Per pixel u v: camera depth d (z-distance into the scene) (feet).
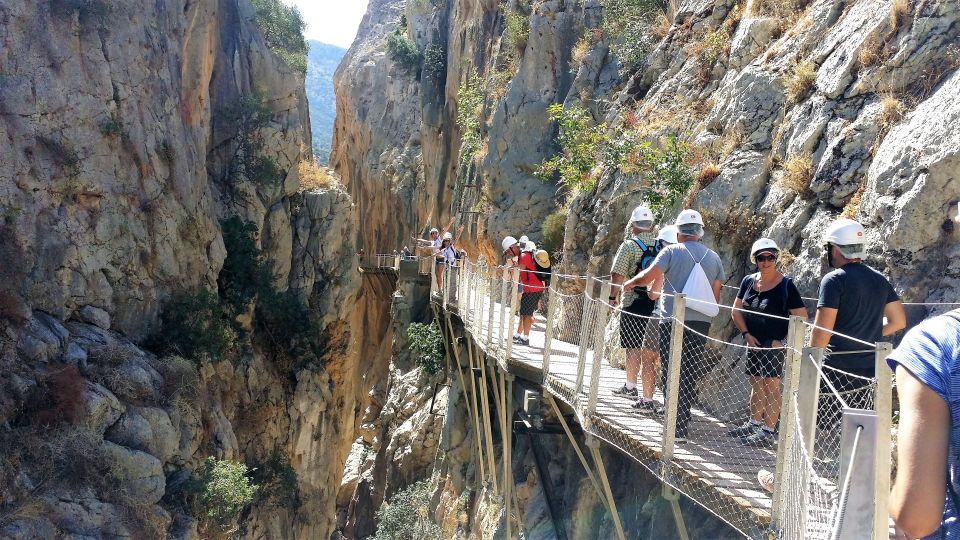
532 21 96.17
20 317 57.93
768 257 23.53
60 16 68.28
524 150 94.17
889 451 8.38
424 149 162.91
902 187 27.32
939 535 7.03
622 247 29.50
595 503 36.04
